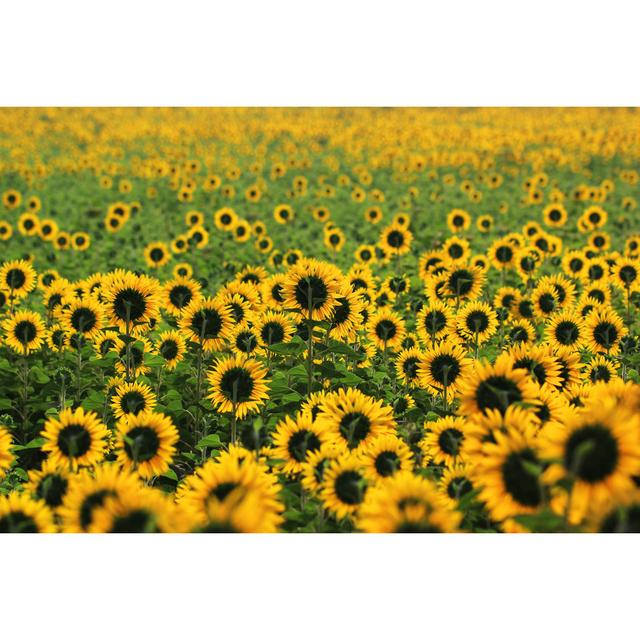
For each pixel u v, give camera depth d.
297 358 5.29
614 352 5.58
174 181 21.08
